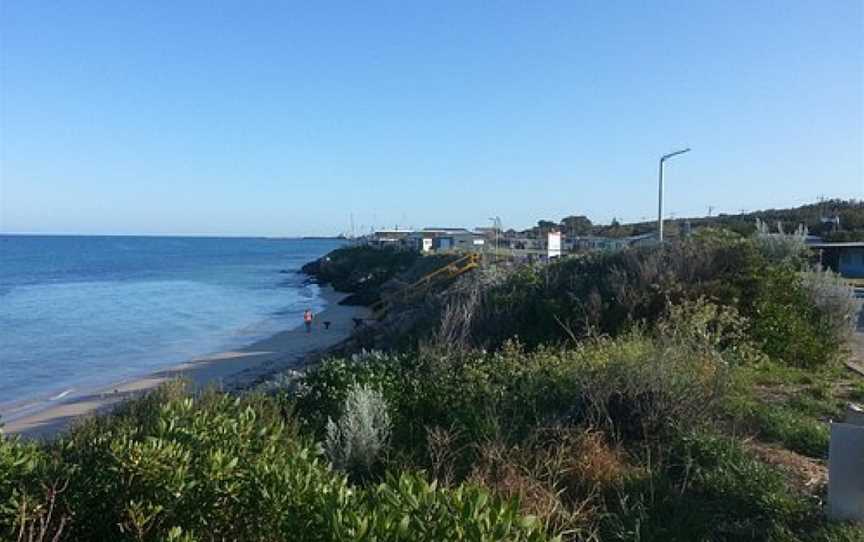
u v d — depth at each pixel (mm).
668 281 12781
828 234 57469
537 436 6680
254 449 4309
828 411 8664
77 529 3846
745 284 12688
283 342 30953
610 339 10586
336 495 3426
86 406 17297
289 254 162000
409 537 2951
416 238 85438
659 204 28406
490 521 3020
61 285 63812
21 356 26625
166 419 4570
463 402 7984
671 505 5625
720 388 7539
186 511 3686
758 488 5617
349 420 7031
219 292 59688
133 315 40969
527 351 12289
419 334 16188
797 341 12172
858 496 5094
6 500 3689
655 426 6938
